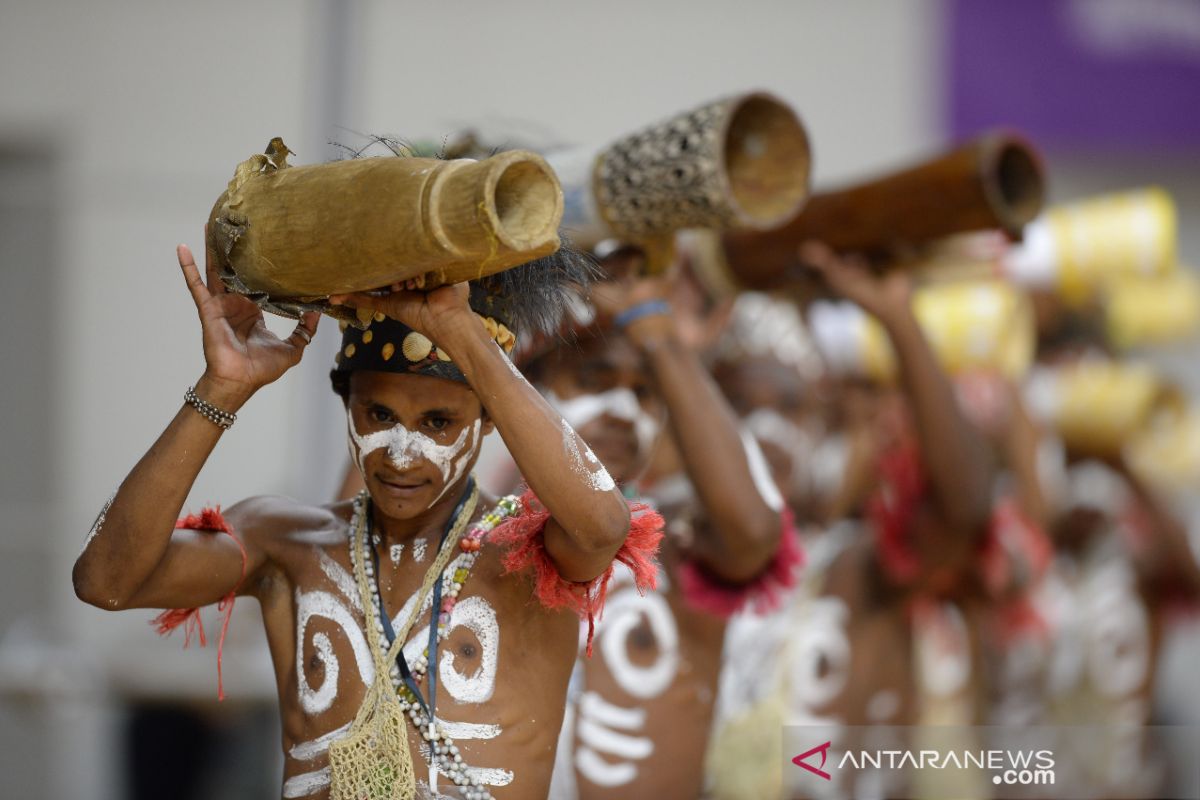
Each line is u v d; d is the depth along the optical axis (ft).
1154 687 89.76
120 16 83.51
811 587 58.49
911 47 100.58
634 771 46.65
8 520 72.38
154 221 77.71
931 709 68.39
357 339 32.24
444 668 32.48
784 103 41.98
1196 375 115.34
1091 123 106.42
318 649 33.17
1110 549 87.40
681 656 47.60
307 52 72.02
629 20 92.48
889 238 49.85
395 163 27.48
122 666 67.21
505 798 32.07
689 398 43.86
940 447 53.88
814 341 62.59
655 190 41.09
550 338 39.96
